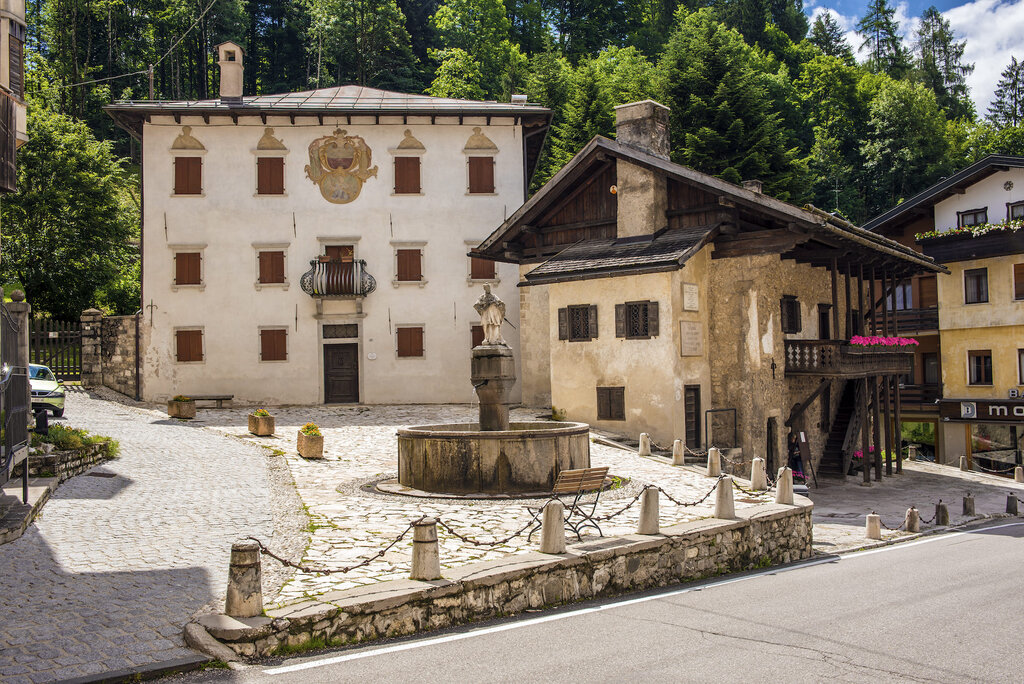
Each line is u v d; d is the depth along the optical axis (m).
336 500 15.44
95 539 11.73
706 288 26.50
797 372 26.39
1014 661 8.08
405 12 69.88
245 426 25.59
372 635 8.80
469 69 55.94
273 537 12.39
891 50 82.81
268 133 32.03
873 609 10.26
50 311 41.59
